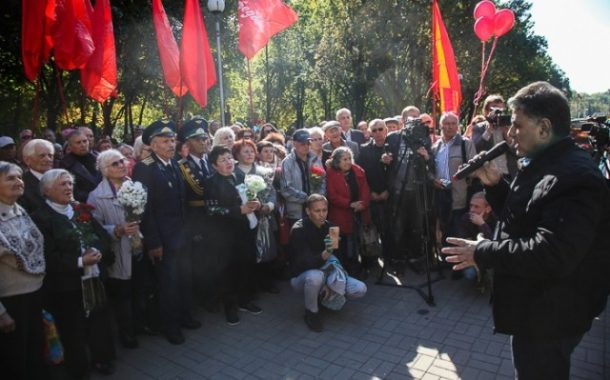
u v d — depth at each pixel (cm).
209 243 429
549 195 166
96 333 338
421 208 520
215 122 871
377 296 481
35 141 382
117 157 372
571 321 176
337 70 2234
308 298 407
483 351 355
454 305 449
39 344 289
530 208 173
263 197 442
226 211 417
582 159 168
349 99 2736
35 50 554
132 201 338
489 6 631
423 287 498
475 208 478
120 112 2266
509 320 187
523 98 179
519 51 2338
